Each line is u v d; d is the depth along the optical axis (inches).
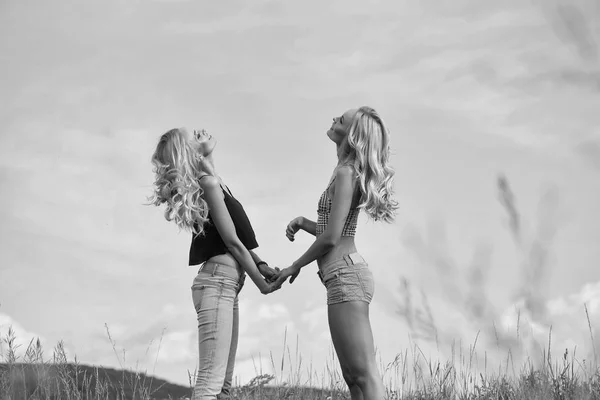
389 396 143.2
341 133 154.9
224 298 154.9
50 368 181.9
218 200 154.4
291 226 171.8
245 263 154.9
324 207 154.0
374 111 149.9
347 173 146.7
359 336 142.6
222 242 156.9
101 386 178.2
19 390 173.9
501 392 115.3
